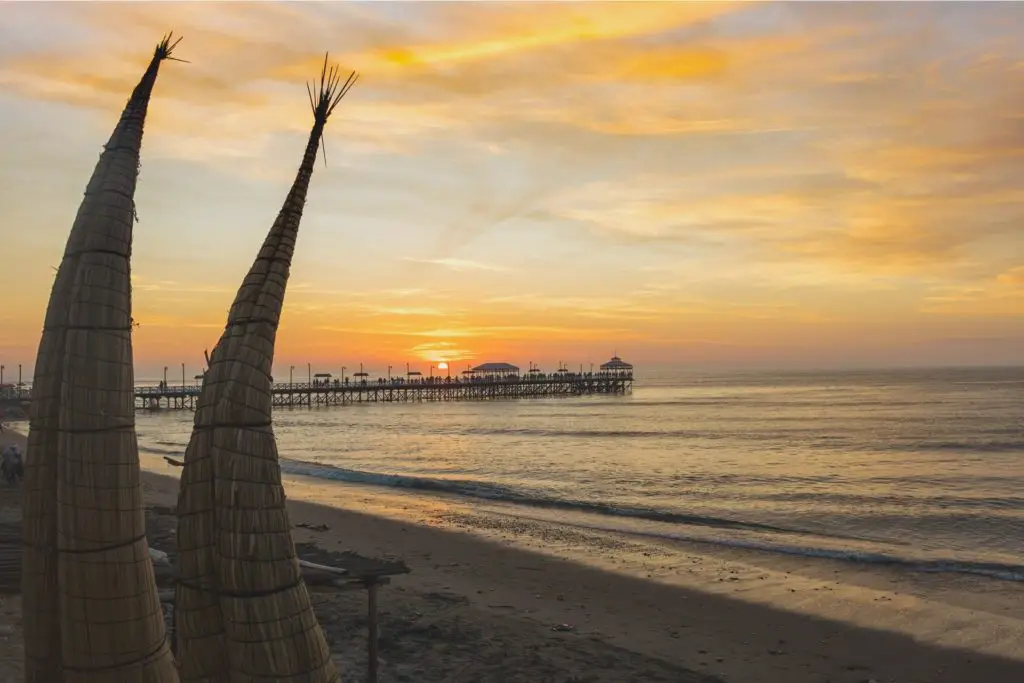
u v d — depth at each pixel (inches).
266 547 160.6
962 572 693.3
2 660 362.3
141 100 163.8
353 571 323.0
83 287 152.6
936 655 479.2
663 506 1168.8
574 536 864.9
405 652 432.8
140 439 2459.4
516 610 547.2
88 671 146.5
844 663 463.2
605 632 504.4
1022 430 2507.4
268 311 169.6
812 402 4416.8
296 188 177.2
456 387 4707.2
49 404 153.6
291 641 159.6
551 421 3245.6
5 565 295.1
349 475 1446.9
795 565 721.0
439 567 684.7
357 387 4448.8
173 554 358.3
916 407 3767.2
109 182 158.2
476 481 1439.5
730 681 427.5
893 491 1338.6
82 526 146.9
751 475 1561.3
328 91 181.9
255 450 163.0
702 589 624.1
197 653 161.8
